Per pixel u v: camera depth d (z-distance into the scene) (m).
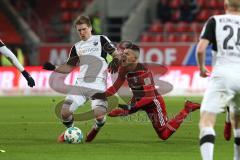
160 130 27.42
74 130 27.33
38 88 59.97
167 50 65.06
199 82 57.69
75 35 68.50
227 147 26.02
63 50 68.06
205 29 19.81
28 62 71.00
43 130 32.91
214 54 20.16
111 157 23.22
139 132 31.73
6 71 61.16
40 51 68.81
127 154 23.98
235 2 20.03
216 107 19.42
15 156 23.45
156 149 25.45
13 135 30.62
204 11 74.44
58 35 75.31
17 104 50.72
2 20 74.44
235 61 19.56
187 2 74.56
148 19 73.88
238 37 19.66
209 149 18.86
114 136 30.02
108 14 75.06
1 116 41.03
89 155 23.69
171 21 74.50
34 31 75.19
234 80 19.34
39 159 22.77
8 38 73.25
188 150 25.17
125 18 74.62
